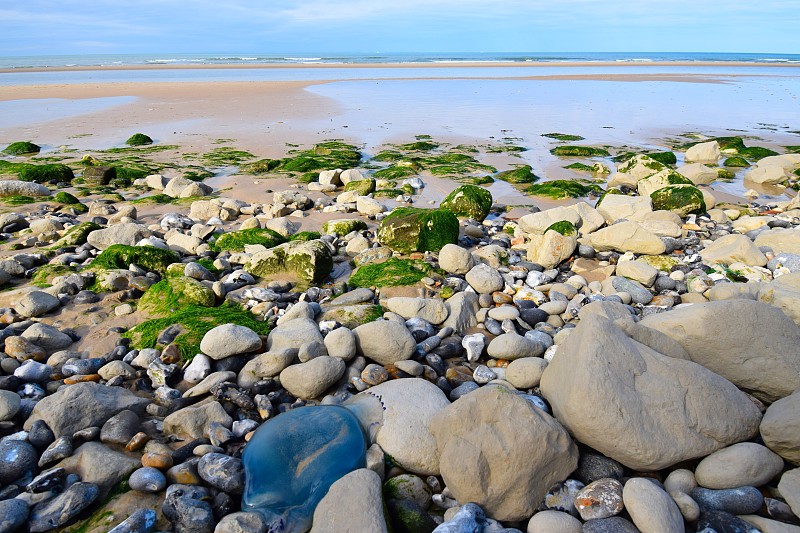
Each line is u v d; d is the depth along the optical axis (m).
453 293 6.55
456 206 10.16
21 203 10.75
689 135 20.17
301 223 9.80
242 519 3.26
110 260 6.93
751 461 3.47
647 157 13.84
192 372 4.77
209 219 9.81
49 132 19.03
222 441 3.98
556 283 6.95
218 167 14.45
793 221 9.60
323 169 14.17
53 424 3.95
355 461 3.71
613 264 7.78
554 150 17.12
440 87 37.34
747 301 4.46
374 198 11.58
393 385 4.43
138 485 3.54
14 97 28.25
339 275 7.43
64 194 11.00
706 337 4.41
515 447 3.47
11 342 4.92
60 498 3.37
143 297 6.18
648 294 6.54
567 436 3.63
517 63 76.31
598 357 3.77
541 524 3.28
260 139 18.36
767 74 54.59
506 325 5.76
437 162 15.14
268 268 7.05
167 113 23.69
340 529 3.13
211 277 6.89
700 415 3.70
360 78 45.19
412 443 3.85
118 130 19.62
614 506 3.31
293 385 4.55
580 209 9.45
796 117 25.02
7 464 3.58
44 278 6.73
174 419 4.09
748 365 4.29
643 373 3.83
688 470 3.63
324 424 3.90
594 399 3.58
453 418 3.77
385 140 18.55
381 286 6.72
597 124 22.36
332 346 4.93
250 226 9.03
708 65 73.50
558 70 58.53
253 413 4.38
